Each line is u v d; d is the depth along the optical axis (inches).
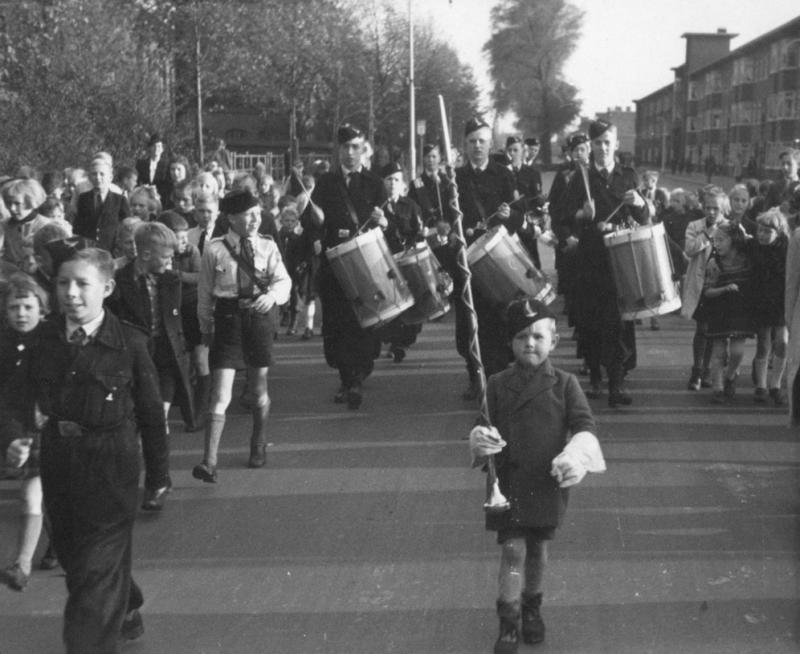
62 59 882.8
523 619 197.8
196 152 1173.1
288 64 1385.3
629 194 359.6
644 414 361.1
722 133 3132.4
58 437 177.2
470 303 195.2
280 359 471.2
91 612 171.3
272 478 296.7
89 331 178.9
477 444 187.6
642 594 217.0
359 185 381.1
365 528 256.4
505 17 2682.1
